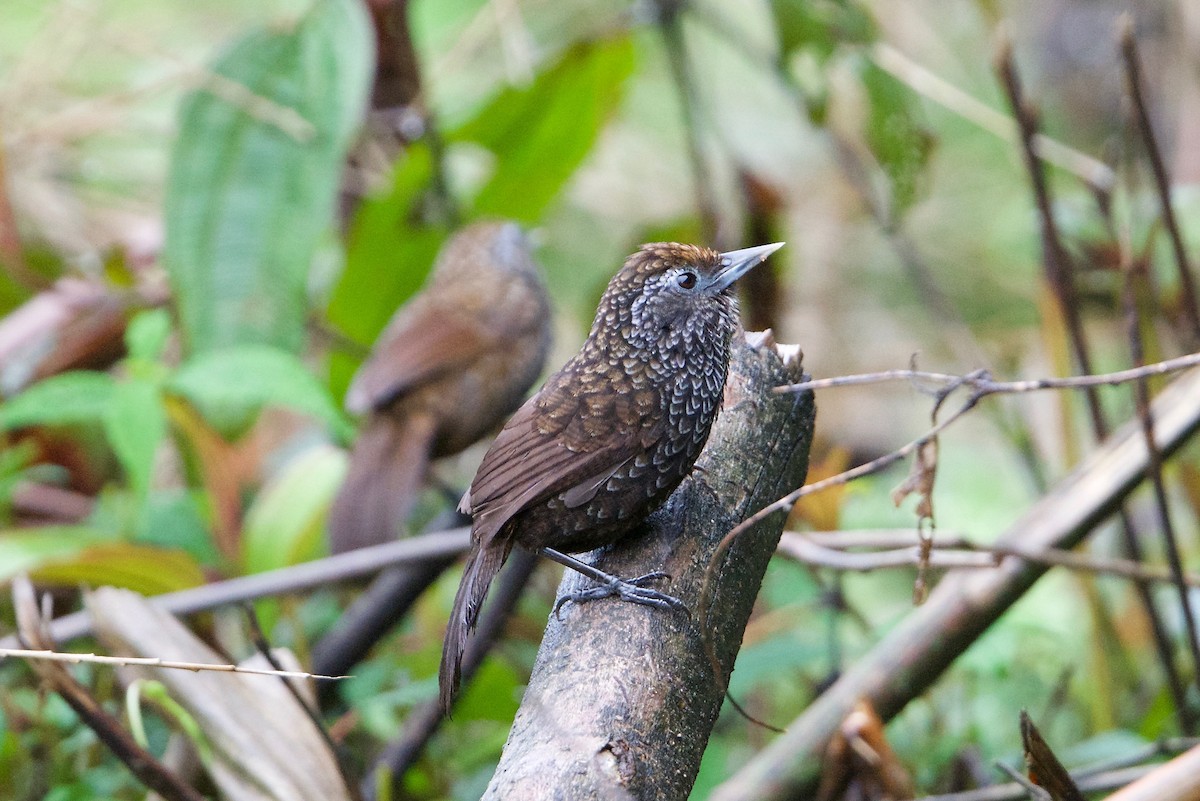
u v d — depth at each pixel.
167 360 12.12
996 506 14.12
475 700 9.07
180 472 11.96
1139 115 8.58
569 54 12.11
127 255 12.31
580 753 4.66
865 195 12.16
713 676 5.38
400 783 8.67
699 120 14.26
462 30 15.89
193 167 10.59
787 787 7.49
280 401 8.61
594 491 6.08
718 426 6.38
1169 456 8.02
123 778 8.17
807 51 11.23
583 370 6.41
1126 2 14.70
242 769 6.58
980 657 8.60
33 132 12.34
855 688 7.69
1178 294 10.30
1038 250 10.30
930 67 16.22
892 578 12.26
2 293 12.95
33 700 8.22
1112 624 10.30
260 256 10.50
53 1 13.59
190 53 15.00
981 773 8.50
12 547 8.76
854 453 15.53
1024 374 14.30
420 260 12.88
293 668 6.98
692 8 12.41
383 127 12.80
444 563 9.63
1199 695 8.88
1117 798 5.27
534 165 13.10
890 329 16.11
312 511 9.93
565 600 5.59
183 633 7.04
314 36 10.75
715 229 12.20
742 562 5.89
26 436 12.05
